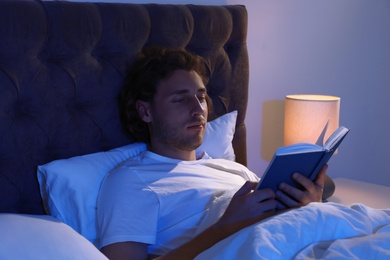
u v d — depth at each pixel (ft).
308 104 7.20
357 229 4.24
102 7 5.69
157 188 5.24
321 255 3.92
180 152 5.76
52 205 5.19
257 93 8.36
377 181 10.50
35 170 5.27
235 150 7.27
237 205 4.80
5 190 5.06
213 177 5.61
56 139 5.40
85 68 5.50
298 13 8.66
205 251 4.13
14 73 5.02
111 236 4.89
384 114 10.31
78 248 4.11
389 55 10.16
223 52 6.89
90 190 5.25
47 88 5.25
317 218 4.21
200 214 5.22
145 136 5.98
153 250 5.22
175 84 5.58
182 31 6.33
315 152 4.60
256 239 3.83
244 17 7.06
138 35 5.89
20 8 5.02
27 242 3.98
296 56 8.79
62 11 5.30
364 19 9.67
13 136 5.08
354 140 9.97
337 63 9.43
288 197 4.84
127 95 5.77
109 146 5.90
